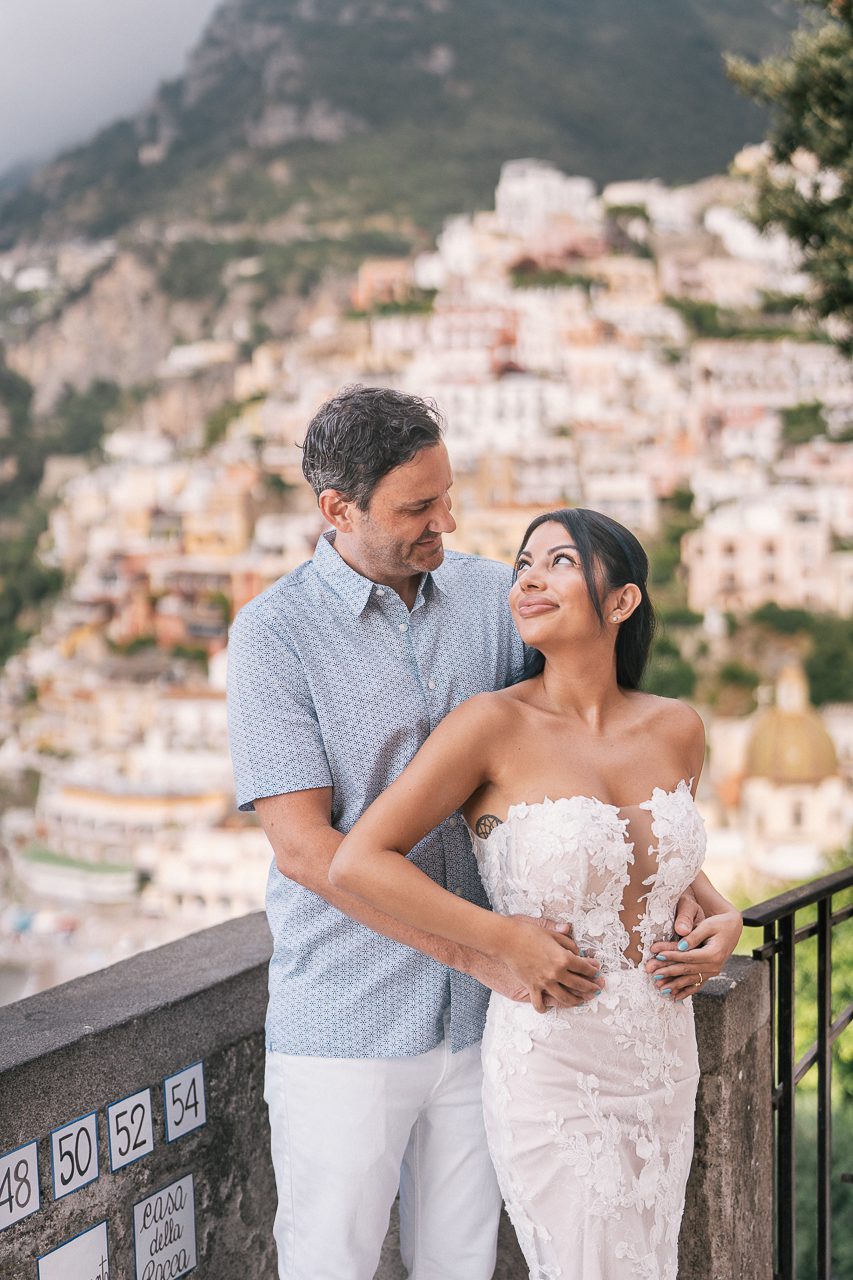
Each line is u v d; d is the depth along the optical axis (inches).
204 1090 75.1
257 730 63.2
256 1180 79.7
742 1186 78.2
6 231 6127.0
